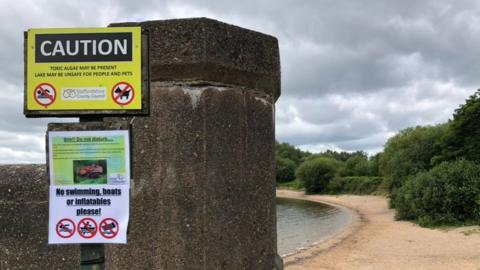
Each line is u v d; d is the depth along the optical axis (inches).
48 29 97.5
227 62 118.3
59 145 96.0
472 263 526.9
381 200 2257.6
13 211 124.1
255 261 123.6
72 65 97.4
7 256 123.3
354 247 751.1
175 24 115.0
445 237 780.0
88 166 96.3
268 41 131.6
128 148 96.1
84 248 96.8
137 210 115.5
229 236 117.1
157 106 116.0
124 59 97.7
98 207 96.0
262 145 129.0
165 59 114.9
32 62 97.3
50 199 96.1
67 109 97.3
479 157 1104.2
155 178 115.0
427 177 1034.7
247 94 125.1
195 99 115.2
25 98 97.5
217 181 115.5
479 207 893.2
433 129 1569.9
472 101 1160.8
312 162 3371.1
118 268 115.5
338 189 3093.0
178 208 113.5
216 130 116.5
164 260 113.2
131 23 116.5
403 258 599.2
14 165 128.0
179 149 114.7
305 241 1032.2
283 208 2234.3
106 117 103.3
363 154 3555.6
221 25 118.1
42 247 122.7
